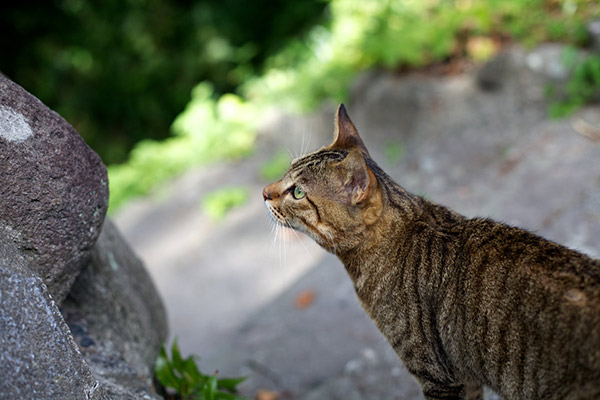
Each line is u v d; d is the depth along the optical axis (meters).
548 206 4.96
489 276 2.48
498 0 7.12
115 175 9.15
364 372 4.09
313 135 8.41
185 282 6.82
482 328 2.46
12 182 2.29
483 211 5.27
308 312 5.24
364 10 8.69
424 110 7.23
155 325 3.63
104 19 11.57
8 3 11.23
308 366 4.50
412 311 2.78
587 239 4.41
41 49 11.29
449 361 2.71
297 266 6.33
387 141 7.55
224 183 8.31
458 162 6.25
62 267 2.53
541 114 6.27
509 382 2.39
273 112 8.87
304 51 9.23
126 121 11.35
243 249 7.01
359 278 3.00
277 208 3.08
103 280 3.23
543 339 2.24
